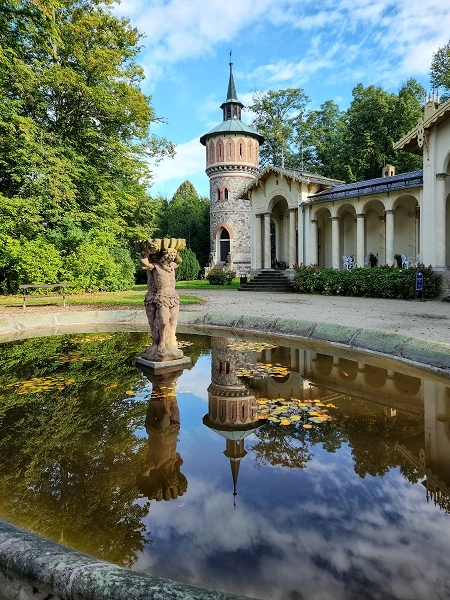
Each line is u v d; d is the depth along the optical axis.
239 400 4.18
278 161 42.41
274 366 5.62
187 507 2.25
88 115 21.02
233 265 38.84
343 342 6.92
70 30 18.89
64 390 4.57
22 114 18.91
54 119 20.34
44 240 17.98
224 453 2.97
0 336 8.20
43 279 17.56
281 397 4.28
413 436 3.24
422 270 16.52
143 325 9.70
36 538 1.48
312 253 24.27
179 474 2.64
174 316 5.89
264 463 2.80
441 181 16.59
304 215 24.47
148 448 3.06
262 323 8.49
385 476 2.60
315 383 4.80
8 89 17.88
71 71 18.09
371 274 18.19
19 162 16.92
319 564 1.78
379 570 1.73
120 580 1.17
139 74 21.55
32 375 5.23
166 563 1.79
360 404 4.02
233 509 2.23
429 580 1.68
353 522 2.10
